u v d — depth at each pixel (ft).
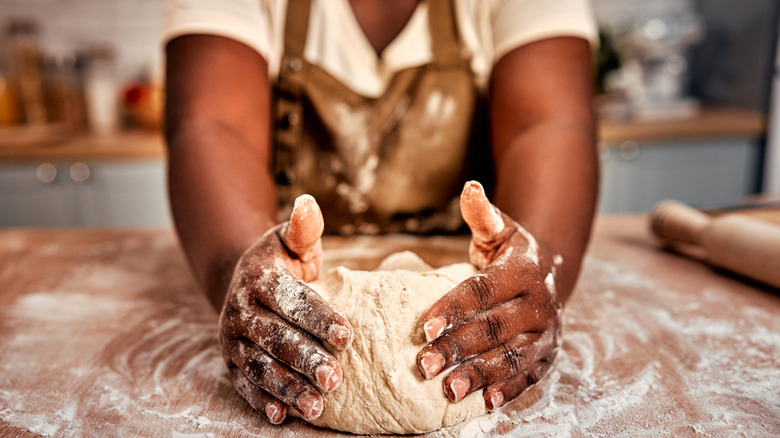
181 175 2.83
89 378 2.56
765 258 3.17
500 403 2.13
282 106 3.53
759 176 7.43
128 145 6.92
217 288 2.45
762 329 2.87
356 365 2.15
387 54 3.49
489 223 2.23
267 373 2.05
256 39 3.21
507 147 3.06
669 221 3.92
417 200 3.70
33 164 6.79
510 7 3.32
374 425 2.13
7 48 8.36
